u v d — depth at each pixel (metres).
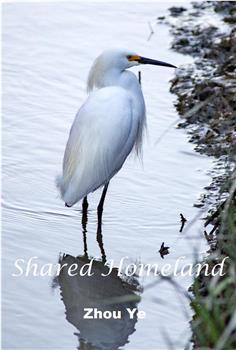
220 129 15.70
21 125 16.31
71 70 18.86
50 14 22.17
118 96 12.89
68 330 10.51
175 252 12.14
